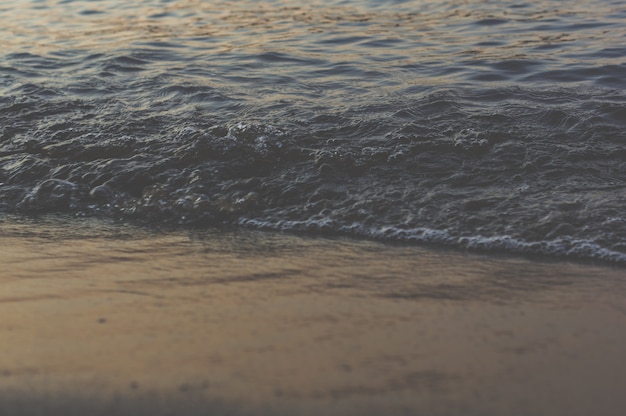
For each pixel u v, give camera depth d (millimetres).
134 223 4219
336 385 2355
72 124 5379
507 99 5676
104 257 3656
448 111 5344
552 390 2344
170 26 9305
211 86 6281
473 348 2615
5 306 3010
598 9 9188
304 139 4910
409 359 2529
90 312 2939
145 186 4527
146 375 2418
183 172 4617
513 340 2682
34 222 4242
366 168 4559
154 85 6406
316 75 6641
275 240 3898
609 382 2389
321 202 4242
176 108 5727
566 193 4168
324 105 5605
